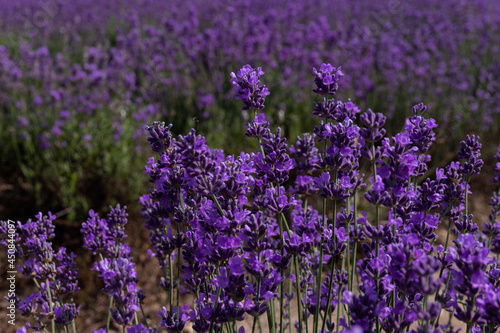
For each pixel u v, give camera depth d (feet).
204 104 15.94
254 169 5.63
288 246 5.22
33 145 14.40
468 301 4.19
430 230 5.49
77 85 17.20
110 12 31.91
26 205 13.38
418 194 5.57
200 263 5.65
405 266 4.04
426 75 18.62
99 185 13.38
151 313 10.91
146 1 33.40
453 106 17.03
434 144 15.29
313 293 6.80
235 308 4.83
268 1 31.19
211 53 18.12
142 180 13.60
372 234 4.95
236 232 5.17
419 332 4.16
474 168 6.06
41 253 6.52
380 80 19.58
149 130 5.65
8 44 22.72
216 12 26.50
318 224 5.67
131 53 20.31
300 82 17.22
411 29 25.91
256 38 19.48
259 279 4.79
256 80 5.76
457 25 26.84
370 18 29.94
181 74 19.20
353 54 20.29
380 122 4.92
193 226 5.40
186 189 5.50
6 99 16.16
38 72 17.52
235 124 15.33
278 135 5.51
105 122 15.20
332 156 5.40
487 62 21.58
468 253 3.92
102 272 4.59
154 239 7.57
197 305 5.84
